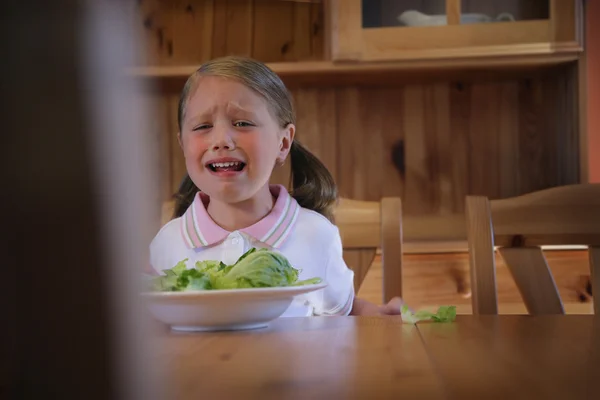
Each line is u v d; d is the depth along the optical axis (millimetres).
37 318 96
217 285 664
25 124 94
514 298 1655
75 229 95
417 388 332
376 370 385
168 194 1908
